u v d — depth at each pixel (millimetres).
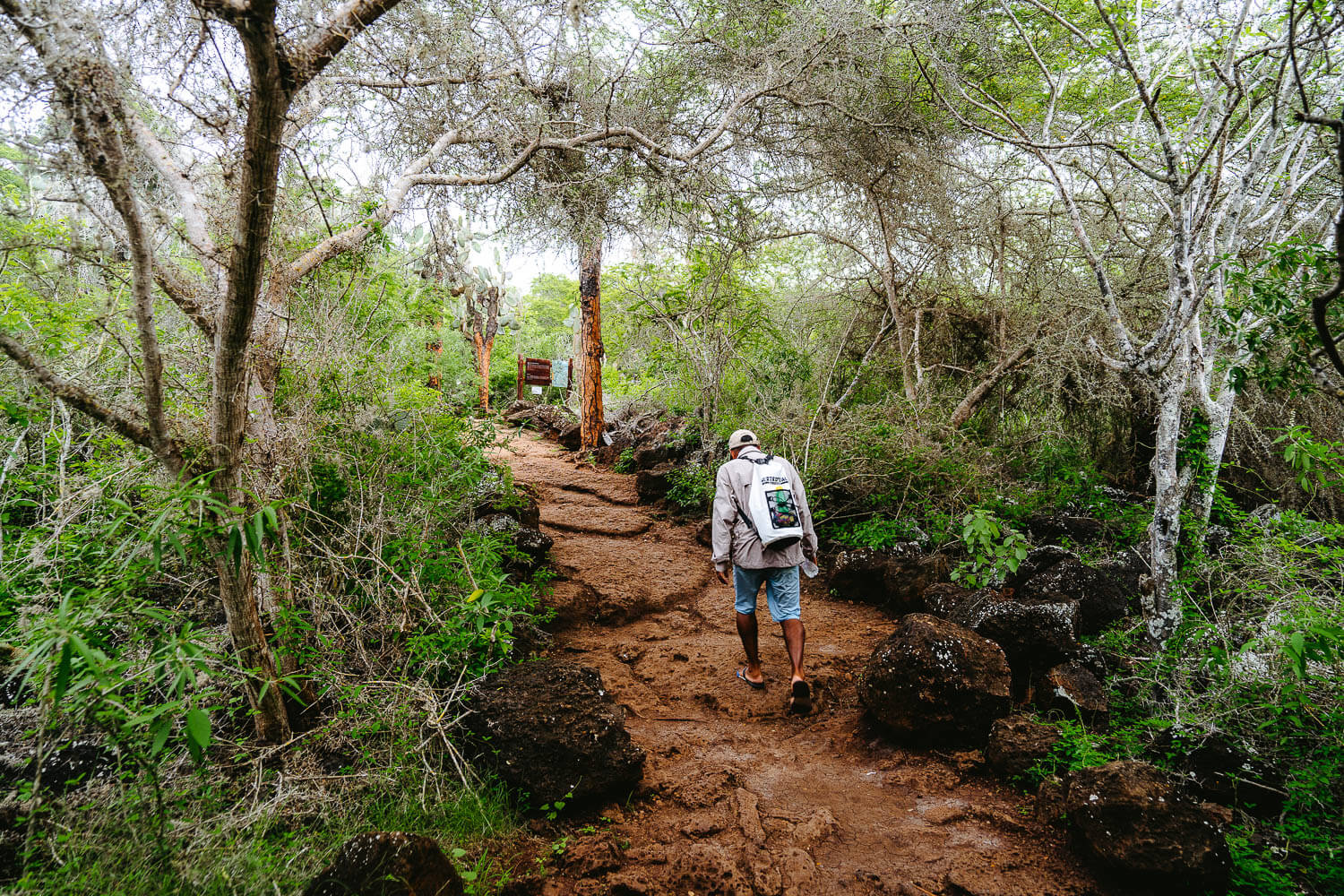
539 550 5844
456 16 3807
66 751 2648
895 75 6145
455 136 4234
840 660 4914
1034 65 6652
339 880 2213
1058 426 7539
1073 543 6070
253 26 2016
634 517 8477
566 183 5219
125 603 2729
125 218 2146
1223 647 3646
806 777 3557
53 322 3443
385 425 4355
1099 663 4074
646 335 10453
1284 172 5586
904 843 2984
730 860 2807
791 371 9555
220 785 2750
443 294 5441
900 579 5863
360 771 2986
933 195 6797
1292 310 3746
